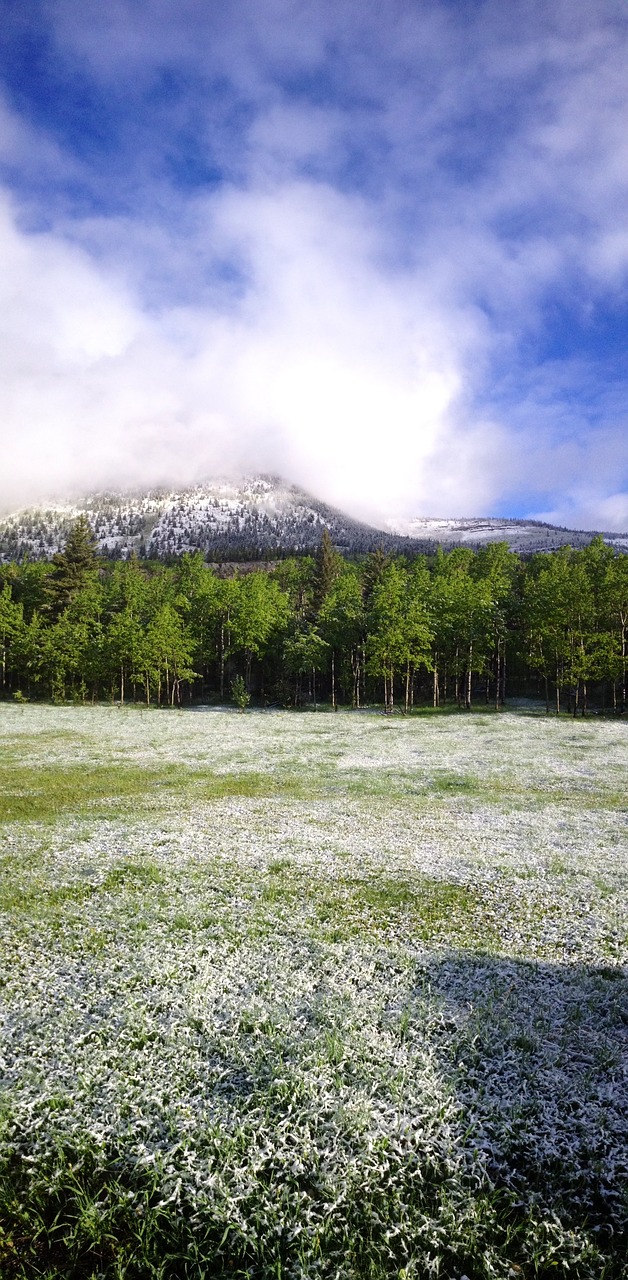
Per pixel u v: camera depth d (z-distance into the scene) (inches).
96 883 538.6
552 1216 212.5
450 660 2728.8
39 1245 205.9
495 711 2472.9
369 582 3688.5
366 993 354.6
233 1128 243.3
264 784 1074.7
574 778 1139.3
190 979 366.6
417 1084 275.1
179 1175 223.1
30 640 3036.4
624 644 2477.9
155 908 482.0
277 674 3171.8
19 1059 283.3
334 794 992.2
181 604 3358.8
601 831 767.1
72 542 3796.8
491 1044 307.4
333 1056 289.0
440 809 887.7
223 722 2148.1
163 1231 205.9
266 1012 326.3
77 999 338.3
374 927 462.6
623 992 369.4
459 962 406.0
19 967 376.8
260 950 411.8
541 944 440.1
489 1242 205.3
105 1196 219.8
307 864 608.1
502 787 1057.5
